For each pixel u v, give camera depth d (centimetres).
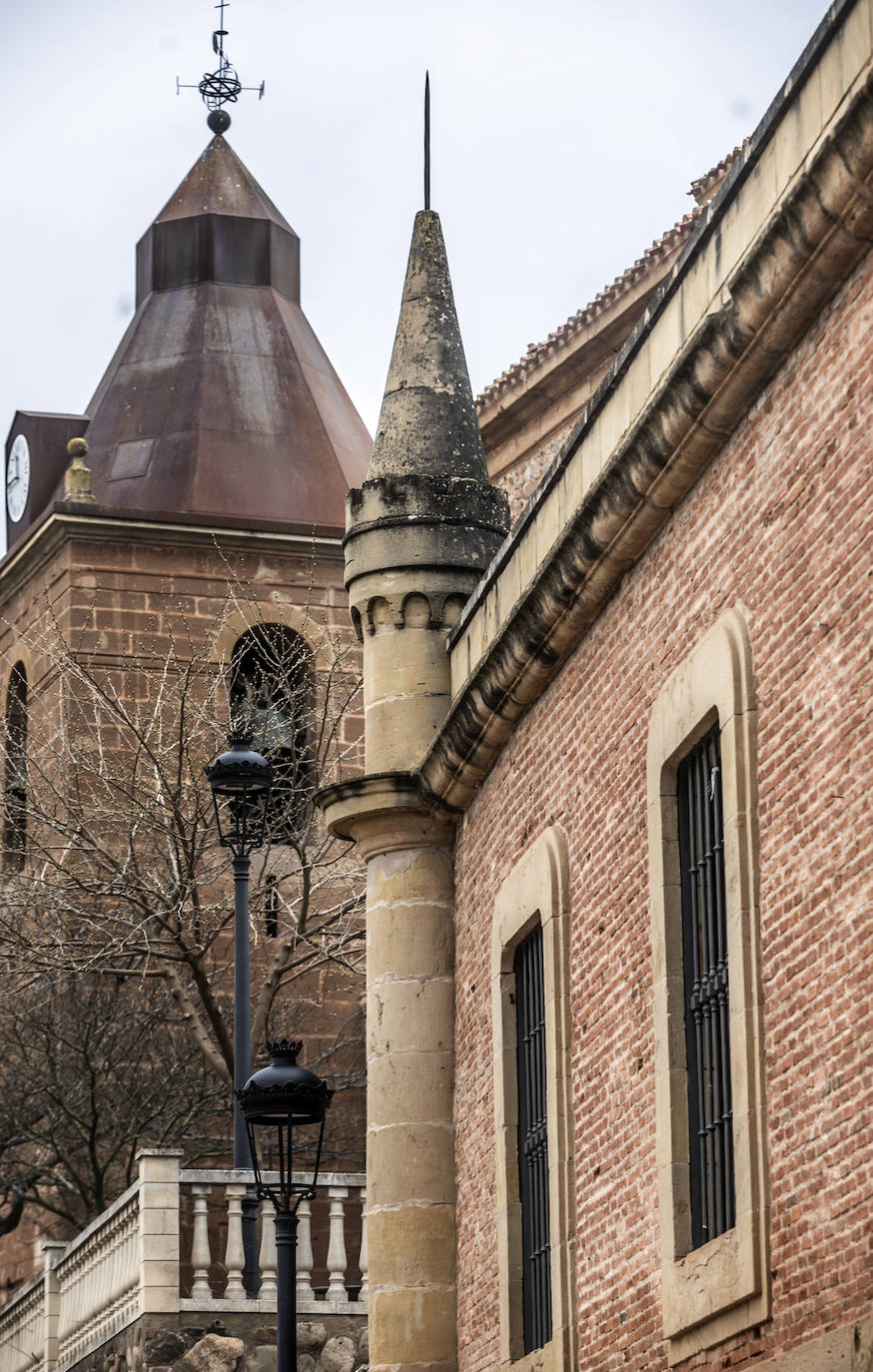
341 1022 3581
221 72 4484
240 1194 2322
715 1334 1207
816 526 1143
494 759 1712
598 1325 1404
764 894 1179
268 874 3519
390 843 1852
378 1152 1812
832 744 1112
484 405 3180
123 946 3219
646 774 1358
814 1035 1116
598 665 1465
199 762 3522
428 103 2058
